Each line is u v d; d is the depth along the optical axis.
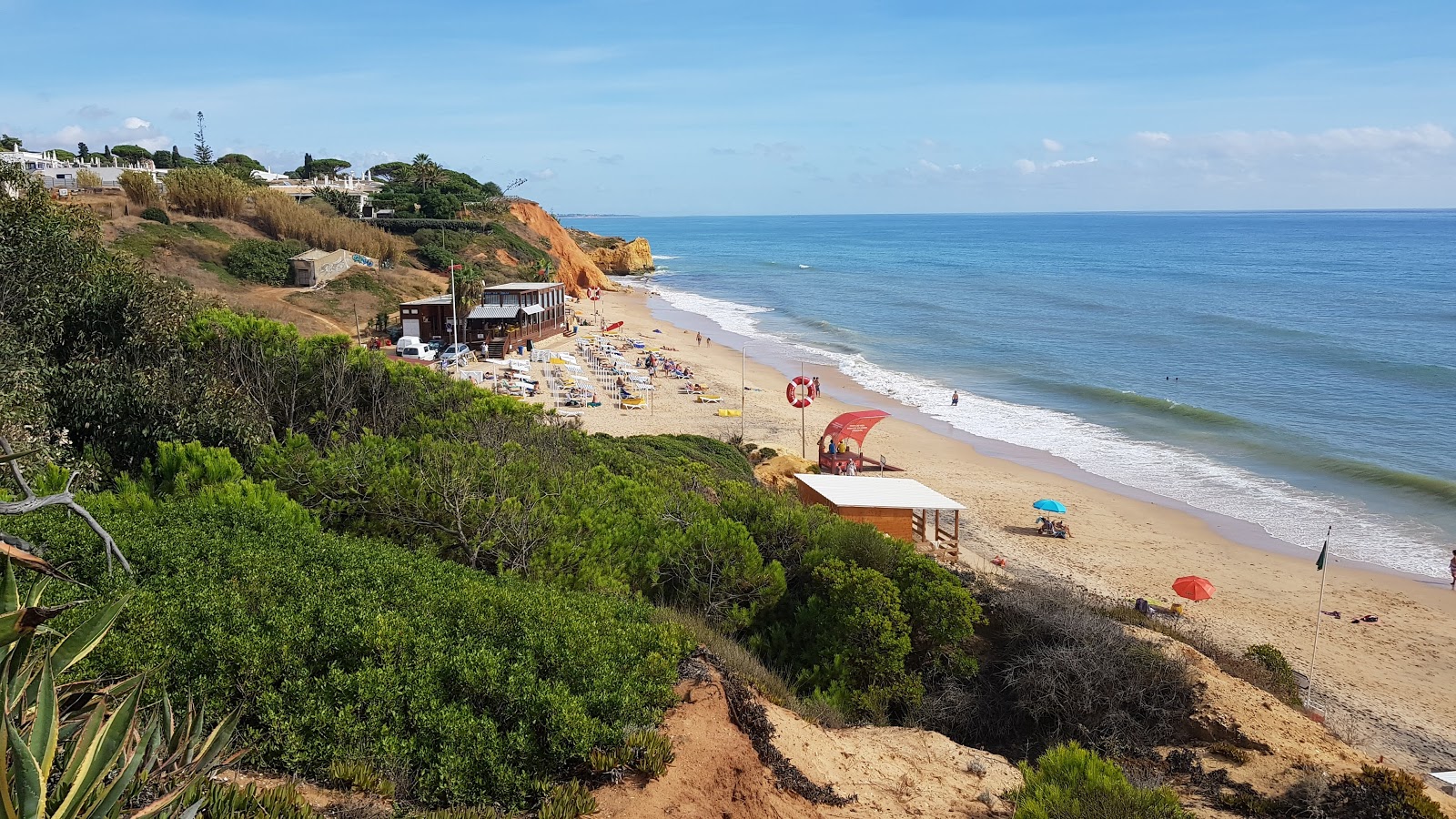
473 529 12.41
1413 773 15.52
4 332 12.24
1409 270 129.88
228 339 17.52
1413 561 27.45
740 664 10.29
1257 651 18.44
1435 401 46.84
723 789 7.12
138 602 7.69
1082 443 41.06
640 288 110.06
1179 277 121.25
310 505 12.87
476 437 16.78
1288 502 32.91
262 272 60.03
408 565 10.12
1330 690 19.17
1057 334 71.56
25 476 10.51
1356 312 81.69
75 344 13.88
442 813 6.07
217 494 11.65
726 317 84.25
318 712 6.80
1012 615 13.79
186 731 4.97
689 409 45.22
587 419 41.78
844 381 54.62
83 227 15.05
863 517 22.75
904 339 70.00
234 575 8.95
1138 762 11.20
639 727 7.43
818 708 10.19
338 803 6.13
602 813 6.47
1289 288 104.62
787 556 14.73
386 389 18.45
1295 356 60.25
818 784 7.88
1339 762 10.91
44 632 4.21
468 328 56.94
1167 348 64.50
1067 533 29.55
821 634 12.30
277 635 7.56
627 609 10.14
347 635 7.73
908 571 13.51
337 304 58.66
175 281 16.84
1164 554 28.05
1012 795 8.61
